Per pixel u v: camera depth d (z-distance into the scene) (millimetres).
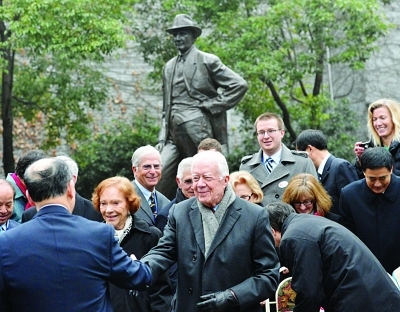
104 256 4660
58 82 17438
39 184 4668
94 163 18672
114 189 6594
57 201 4719
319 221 5539
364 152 7027
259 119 8211
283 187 8008
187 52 10602
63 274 4504
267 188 8055
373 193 7074
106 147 18938
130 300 6430
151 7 18359
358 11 16938
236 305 5398
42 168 4703
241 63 16453
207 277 5559
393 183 7059
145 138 19156
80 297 4516
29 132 20156
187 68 10516
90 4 14906
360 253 5387
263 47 17125
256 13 18578
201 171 5613
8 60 16266
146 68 21500
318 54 18031
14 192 7027
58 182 4703
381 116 7902
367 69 22344
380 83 22438
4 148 16859
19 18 15281
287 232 5484
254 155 8414
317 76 19047
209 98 10539
